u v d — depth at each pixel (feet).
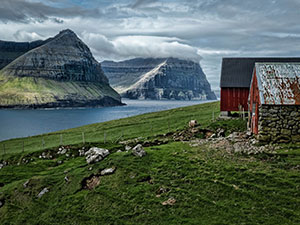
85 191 83.82
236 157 88.28
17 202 89.97
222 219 60.70
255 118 106.73
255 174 75.05
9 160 141.90
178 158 92.73
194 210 65.31
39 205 84.53
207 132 131.54
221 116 165.27
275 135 95.04
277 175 73.15
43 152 142.41
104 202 75.66
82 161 116.57
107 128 198.70
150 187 77.46
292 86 98.37
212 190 71.31
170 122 182.80
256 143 96.58
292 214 58.65
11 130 435.12
